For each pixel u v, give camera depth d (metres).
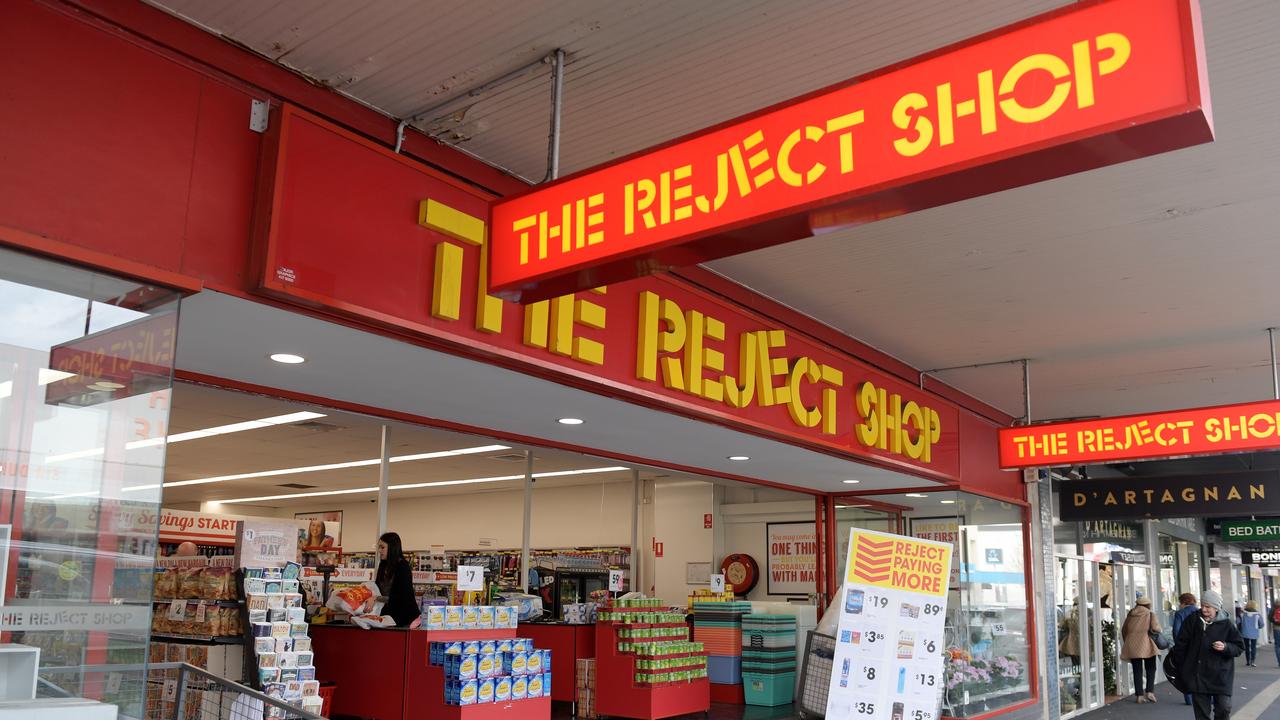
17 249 2.90
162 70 3.33
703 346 5.87
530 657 7.31
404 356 4.42
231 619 6.72
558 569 12.20
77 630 2.89
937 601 5.72
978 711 9.03
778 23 3.52
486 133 4.34
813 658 9.17
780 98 4.08
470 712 6.85
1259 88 3.82
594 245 2.86
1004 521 10.34
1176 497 10.69
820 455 7.46
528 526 11.32
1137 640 12.79
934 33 3.59
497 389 5.14
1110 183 4.72
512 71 3.81
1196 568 21.34
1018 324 7.23
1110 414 10.63
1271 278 6.10
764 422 6.36
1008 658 9.95
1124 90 2.01
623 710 8.54
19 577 2.81
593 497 14.79
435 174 4.19
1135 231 5.36
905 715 5.52
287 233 3.52
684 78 3.91
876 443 7.70
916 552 5.75
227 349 4.33
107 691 2.91
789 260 5.88
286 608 6.81
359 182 3.84
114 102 3.17
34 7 3.01
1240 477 10.38
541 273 2.98
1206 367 8.44
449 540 16.83
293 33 3.52
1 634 2.76
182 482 16.59
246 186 3.54
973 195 2.33
